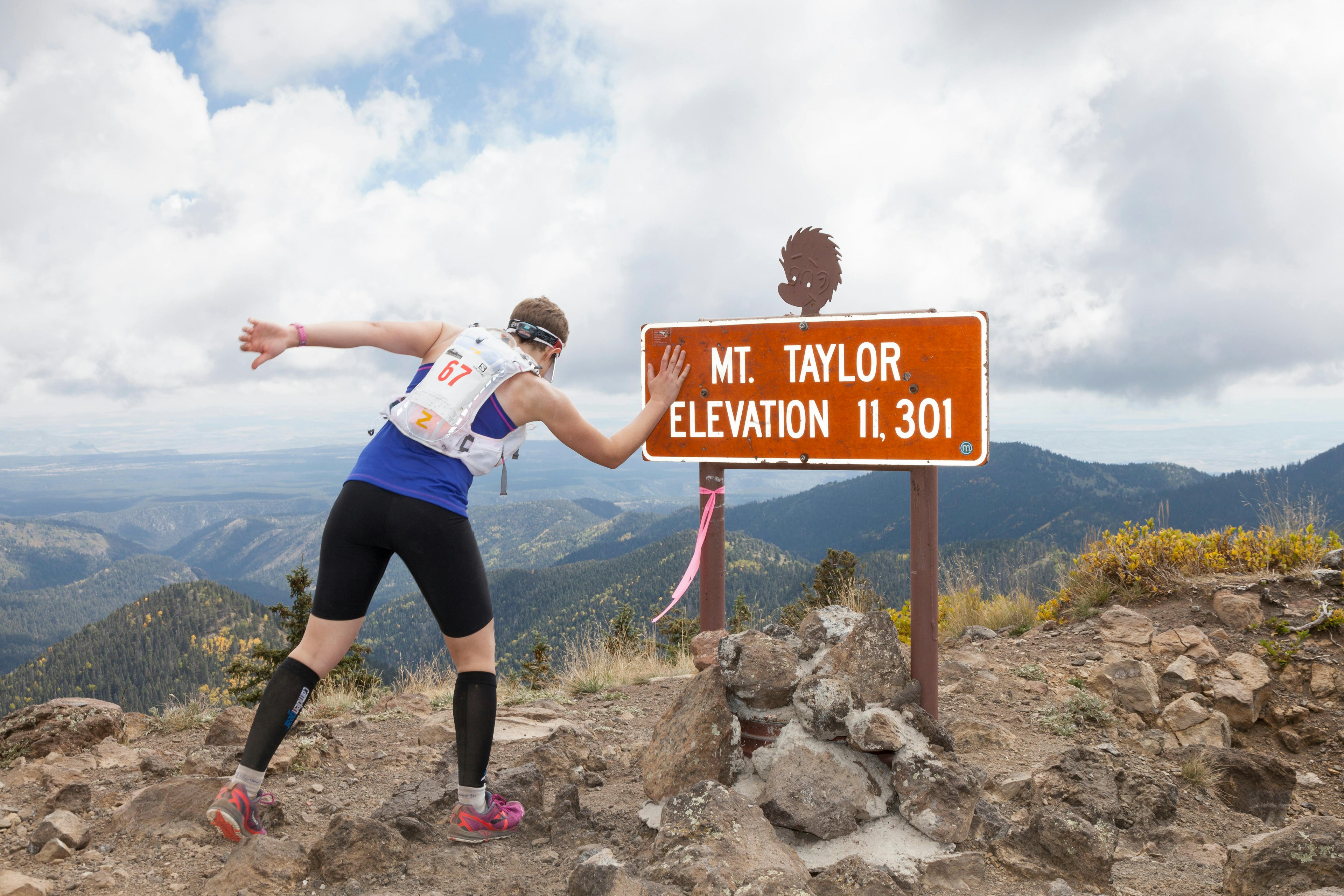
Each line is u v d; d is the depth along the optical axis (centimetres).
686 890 194
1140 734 418
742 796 235
